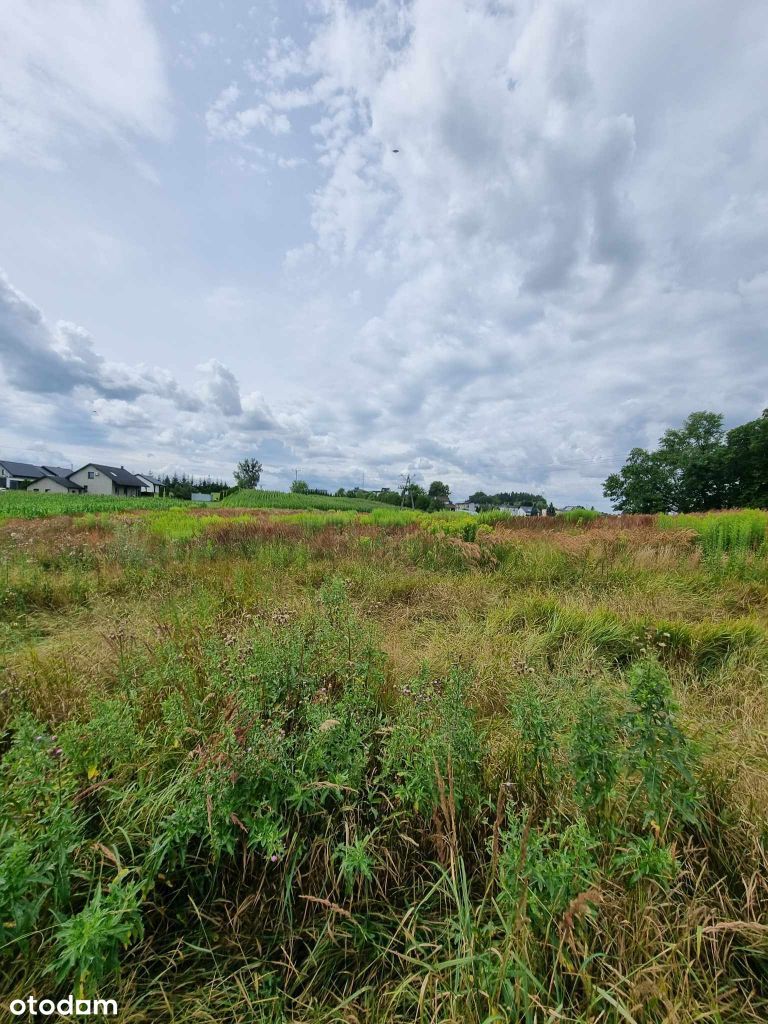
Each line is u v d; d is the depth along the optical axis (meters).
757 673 3.10
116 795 1.55
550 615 4.33
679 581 5.55
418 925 1.37
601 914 1.27
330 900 1.43
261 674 2.10
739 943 1.32
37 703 2.37
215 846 1.32
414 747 1.74
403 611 4.75
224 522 11.02
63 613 4.59
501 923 1.27
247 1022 1.18
